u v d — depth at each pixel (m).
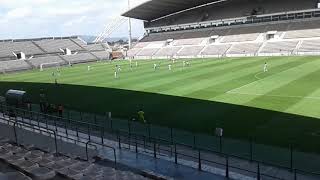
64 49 103.19
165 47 96.88
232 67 56.78
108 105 34.34
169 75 52.16
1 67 80.50
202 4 100.81
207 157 18.61
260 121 25.39
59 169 13.48
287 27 81.75
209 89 38.56
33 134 20.52
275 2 88.62
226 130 23.98
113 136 22.97
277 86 37.59
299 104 29.33
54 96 41.22
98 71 66.12
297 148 19.81
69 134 23.22
